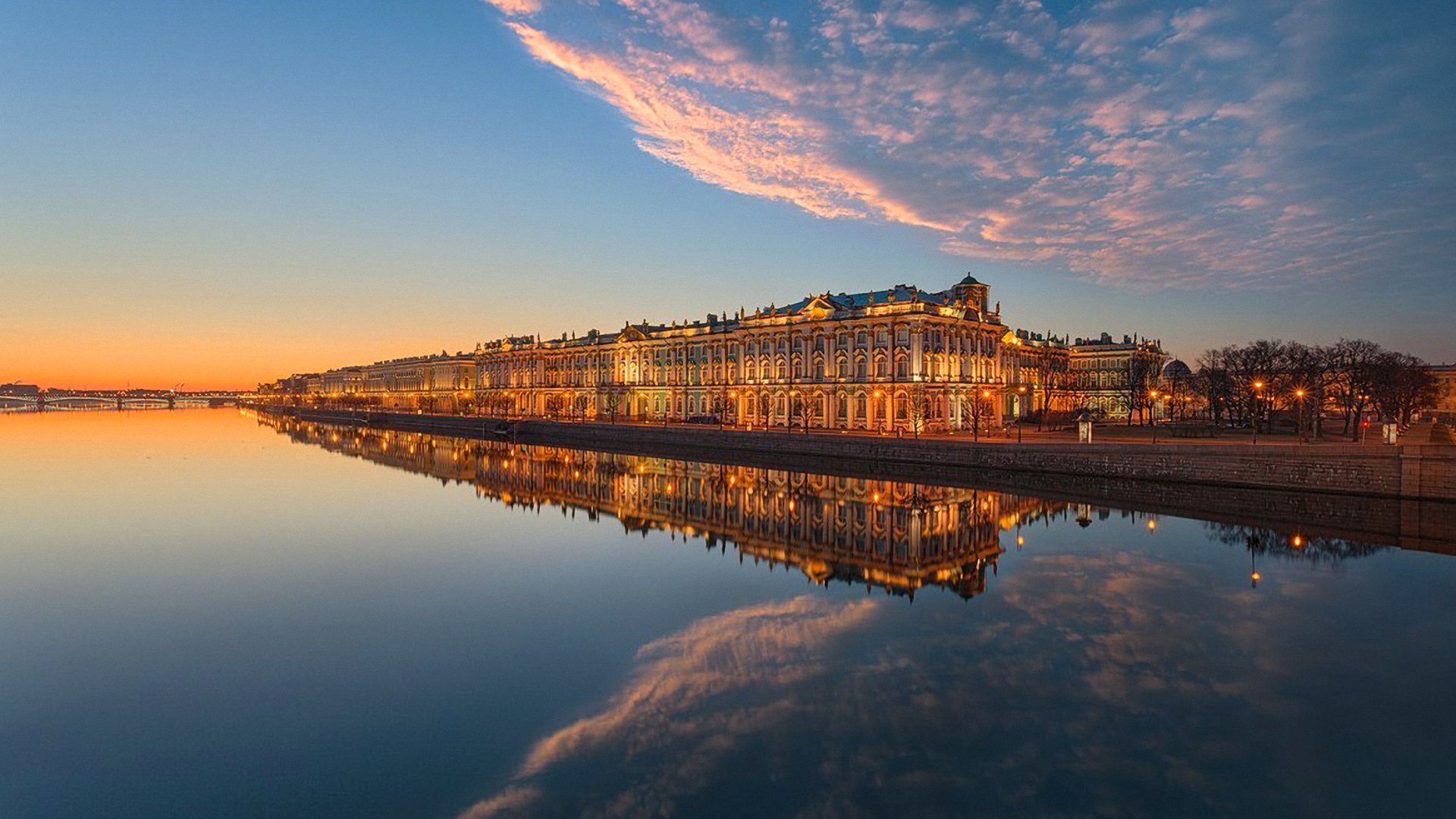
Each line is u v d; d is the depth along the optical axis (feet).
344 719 75.72
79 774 65.26
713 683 83.51
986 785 61.72
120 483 270.05
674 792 61.21
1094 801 59.36
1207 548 147.43
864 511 196.85
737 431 387.55
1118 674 84.38
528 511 206.18
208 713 77.41
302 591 124.77
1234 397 419.95
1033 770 64.13
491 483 270.26
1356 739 69.15
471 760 67.10
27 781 64.08
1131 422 505.66
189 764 66.80
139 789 62.75
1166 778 62.59
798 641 97.14
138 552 155.53
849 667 87.35
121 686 84.74
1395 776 62.80
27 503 223.10
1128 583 122.72
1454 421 430.20
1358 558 138.41
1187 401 533.55
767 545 157.79
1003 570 132.16
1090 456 240.53
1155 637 96.53
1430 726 71.31
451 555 151.43
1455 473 178.09
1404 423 417.69
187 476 291.58
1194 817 57.00
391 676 86.99
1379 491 189.06
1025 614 106.52
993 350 423.64
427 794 61.52
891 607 111.55
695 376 506.07
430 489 254.88
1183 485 219.41
